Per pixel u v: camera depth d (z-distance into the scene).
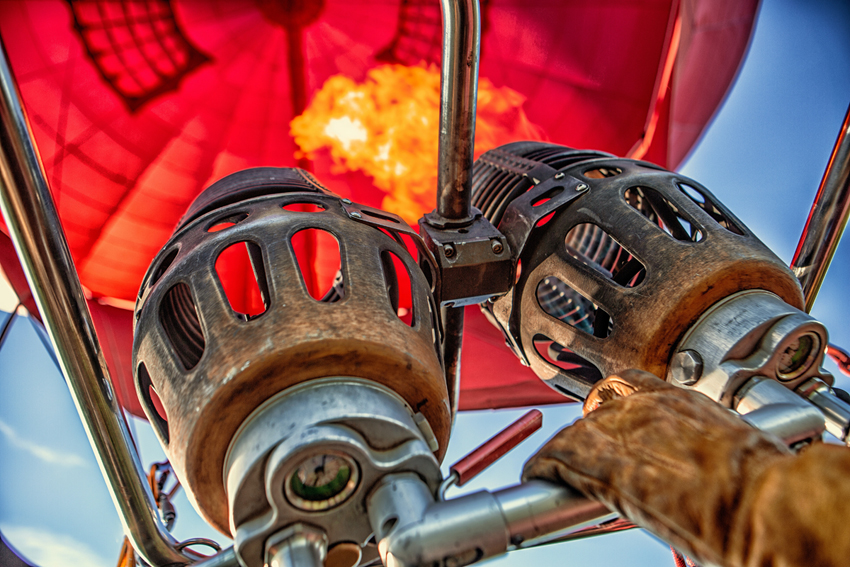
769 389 1.73
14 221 1.39
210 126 7.73
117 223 7.36
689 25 7.16
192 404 1.48
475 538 1.25
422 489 1.36
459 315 2.15
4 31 6.31
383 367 1.53
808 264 2.35
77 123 6.97
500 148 2.84
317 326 1.50
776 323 1.77
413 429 1.44
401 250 1.94
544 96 8.13
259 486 1.37
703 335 1.86
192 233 2.00
